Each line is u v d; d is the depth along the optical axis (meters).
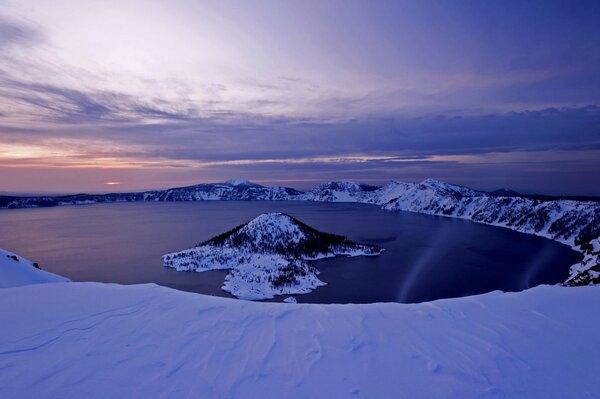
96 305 10.45
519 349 7.36
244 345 7.81
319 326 8.92
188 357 7.23
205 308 10.25
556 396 5.70
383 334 8.34
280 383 6.25
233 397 5.84
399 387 6.07
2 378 6.43
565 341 7.66
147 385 6.19
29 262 32.31
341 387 6.11
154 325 8.95
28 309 10.07
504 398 5.68
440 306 10.29
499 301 10.53
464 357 7.09
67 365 6.90
